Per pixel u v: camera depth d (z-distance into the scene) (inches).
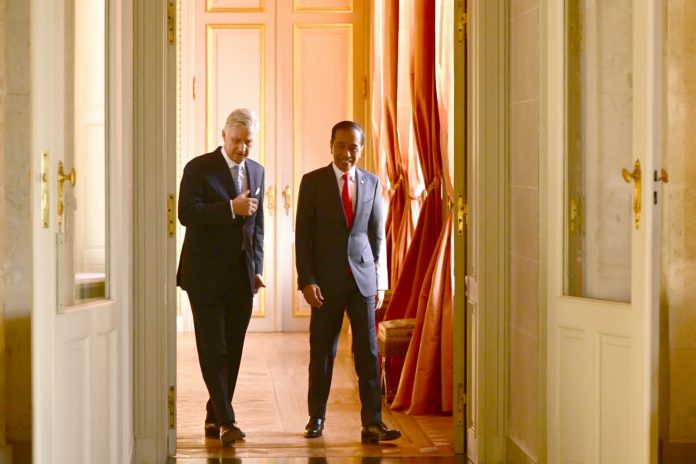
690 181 197.9
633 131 162.9
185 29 422.9
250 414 283.0
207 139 424.5
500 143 225.6
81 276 181.0
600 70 184.9
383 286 258.5
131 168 217.5
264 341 406.9
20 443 207.6
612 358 177.9
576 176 192.4
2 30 206.2
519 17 216.7
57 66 155.7
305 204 248.7
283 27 425.7
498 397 226.7
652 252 159.8
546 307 198.2
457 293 238.2
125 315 202.7
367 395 249.6
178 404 295.4
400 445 247.0
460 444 238.7
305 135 426.6
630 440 169.5
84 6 181.8
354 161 250.4
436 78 291.3
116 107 195.6
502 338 226.1
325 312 250.2
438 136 297.9
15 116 206.7
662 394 199.3
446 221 282.5
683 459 199.2
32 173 151.9
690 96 197.8
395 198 346.9
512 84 222.8
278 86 425.7
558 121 194.2
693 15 197.6
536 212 203.3
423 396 279.4
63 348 160.9
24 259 207.3
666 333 199.2
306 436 254.7
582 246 191.0
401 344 292.7
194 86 422.9
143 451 224.4
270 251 427.8
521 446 216.4
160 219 223.0
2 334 206.8
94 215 190.2
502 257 225.6
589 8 187.3
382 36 374.0
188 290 244.1
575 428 188.9
